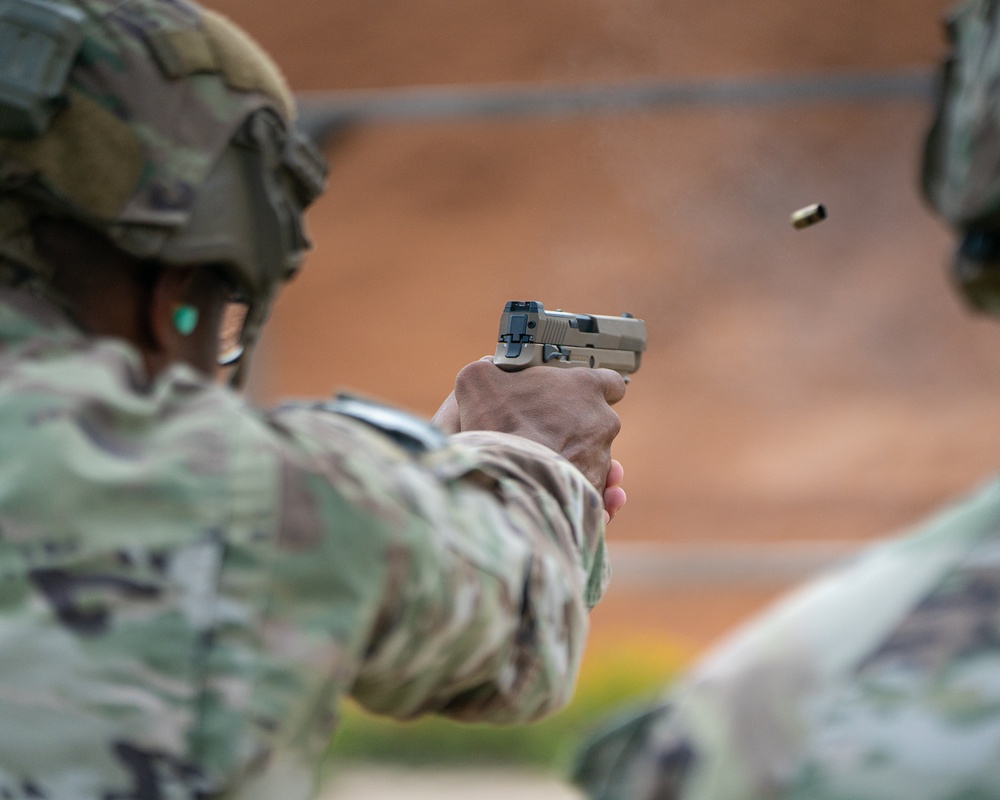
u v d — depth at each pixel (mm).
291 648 4652
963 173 4938
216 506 4770
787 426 71438
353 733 33344
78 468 4809
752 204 82625
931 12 89438
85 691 4566
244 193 5531
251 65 5605
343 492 4879
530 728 33625
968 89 4969
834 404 72875
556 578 5488
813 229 81812
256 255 5625
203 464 4844
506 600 5172
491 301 80875
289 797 4699
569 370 6898
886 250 81062
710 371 75375
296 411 5453
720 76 86562
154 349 5543
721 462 68875
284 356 78312
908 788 3721
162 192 5273
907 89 38094
